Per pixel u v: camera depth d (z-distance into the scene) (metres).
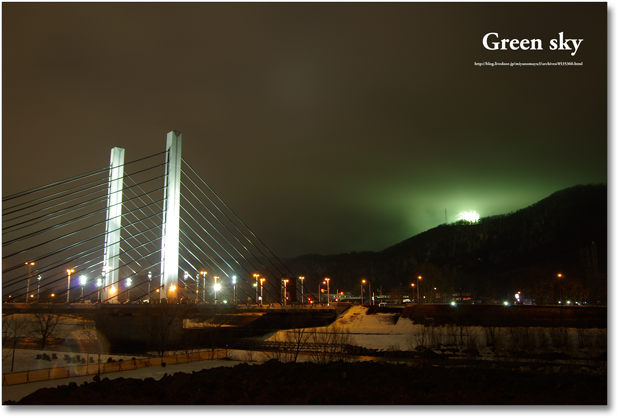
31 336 83.50
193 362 54.94
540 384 32.41
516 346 66.94
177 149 88.00
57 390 31.66
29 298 89.00
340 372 37.88
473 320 94.88
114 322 78.19
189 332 83.38
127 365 48.69
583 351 63.53
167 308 75.94
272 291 141.25
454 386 31.73
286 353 59.56
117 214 93.69
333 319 109.81
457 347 69.19
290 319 95.69
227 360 56.75
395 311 116.69
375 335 88.75
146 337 75.69
